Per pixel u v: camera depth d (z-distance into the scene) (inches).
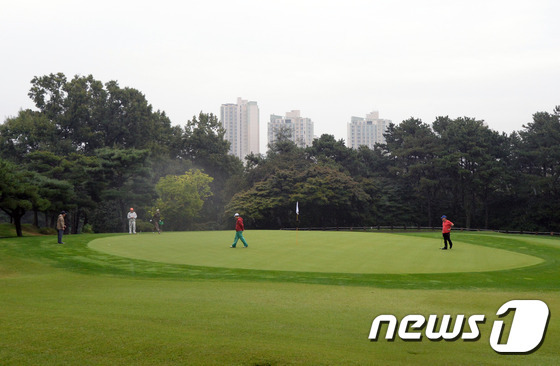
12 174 1299.2
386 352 307.9
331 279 625.9
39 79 2888.8
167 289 542.6
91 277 647.8
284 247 999.6
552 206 2524.6
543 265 779.4
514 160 2883.9
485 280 629.9
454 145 2785.4
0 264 747.4
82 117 2859.3
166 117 3577.8
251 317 392.5
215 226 2940.5
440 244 1120.2
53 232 1817.2
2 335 312.5
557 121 2652.6
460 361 292.8
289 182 2696.9
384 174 3324.3
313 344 314.7
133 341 303.1
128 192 2204.7
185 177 2539.4
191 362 266.7
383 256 867.4
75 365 258.8
